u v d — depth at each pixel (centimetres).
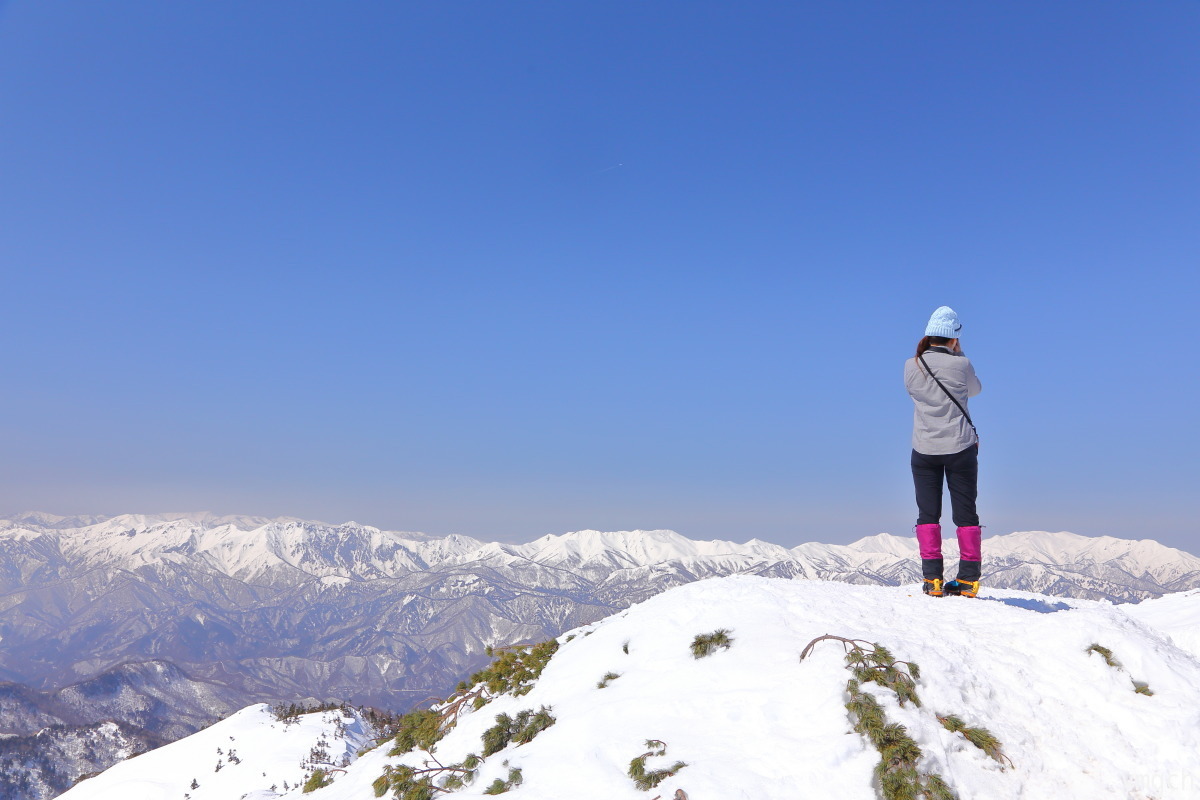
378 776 741
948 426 818
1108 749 513
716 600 779
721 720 570
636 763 540
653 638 746
